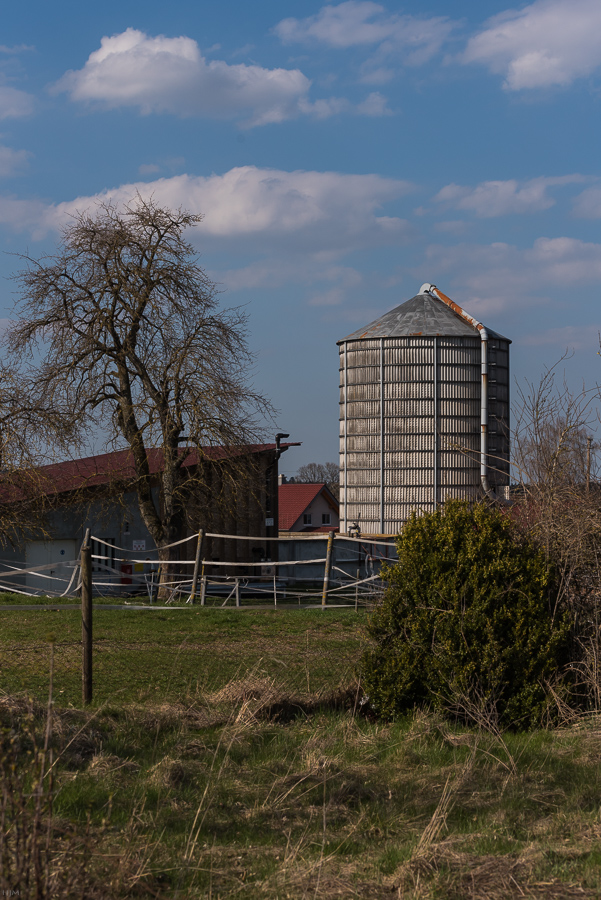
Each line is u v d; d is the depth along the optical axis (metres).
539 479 11.20
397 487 34.12
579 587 10.77
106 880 5.16
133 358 29.77
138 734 8.88
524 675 10.09
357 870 5.98
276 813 7.09
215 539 36.19
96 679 12.18
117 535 34.84
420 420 33.94
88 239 29.23
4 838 4.48
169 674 12.61
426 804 7.50
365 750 8.92
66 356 29.44
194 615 20.72
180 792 7.33
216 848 6.21
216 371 29.47
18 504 30.58
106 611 21.50
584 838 6.61
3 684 11.69
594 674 10.25
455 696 9.99
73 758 7.80
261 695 10.50
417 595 10.60
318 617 20.30
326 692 11.00
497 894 5.38
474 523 10.94
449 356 33.97
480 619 10.16
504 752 8.88
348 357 35.41
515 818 7.20
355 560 34.16
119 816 6.61
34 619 19.78
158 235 29.95
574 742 9.20
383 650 10.73
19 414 29.06
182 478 32.06
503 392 35.03
